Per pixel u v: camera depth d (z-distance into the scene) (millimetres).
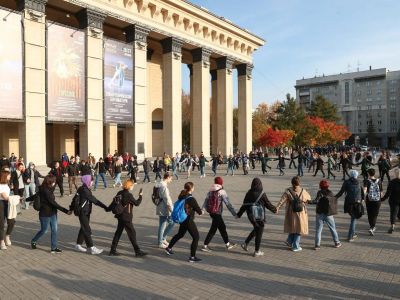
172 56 34062
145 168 23406
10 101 21875
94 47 26703
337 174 29438
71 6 25766
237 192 18719
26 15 22562
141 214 13031
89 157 23531
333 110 88312
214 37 39562
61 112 24609
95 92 26781
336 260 7887
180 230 8094
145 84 31000
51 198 8344
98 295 5973
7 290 6191
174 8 33531
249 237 8578
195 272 7129
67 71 24906
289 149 64312
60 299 5816
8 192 8789
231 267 7438
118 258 8062
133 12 29828
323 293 6051
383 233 10438
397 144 121312
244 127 45531
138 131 30266
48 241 9453
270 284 6469
